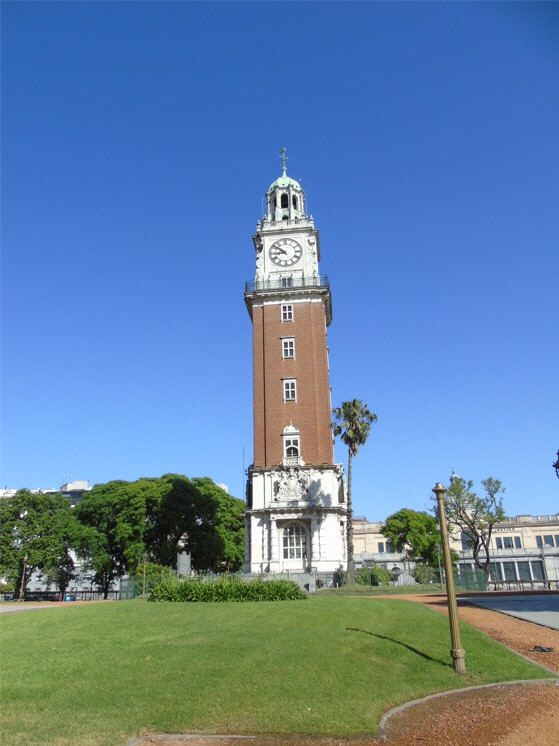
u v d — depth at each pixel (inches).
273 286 2613.2
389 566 4099.4
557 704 522.9
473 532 3053.6
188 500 2662.4
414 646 725.3
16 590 2797.7
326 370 2556.6
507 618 981.8
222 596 1298.0
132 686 539.5
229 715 468.1
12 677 574.2
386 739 436.1
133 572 2214.6
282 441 2353.6
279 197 2839.6
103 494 2696.9
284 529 2249.0
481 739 438.9
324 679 565.9
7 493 4611.2
